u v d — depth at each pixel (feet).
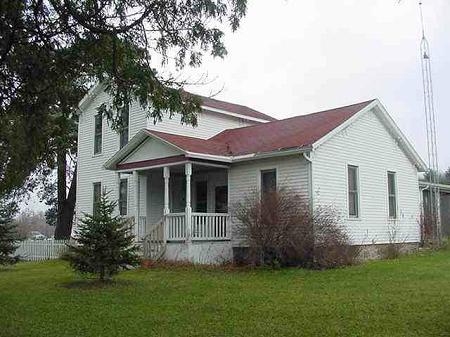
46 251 89.15
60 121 27.76
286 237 55.47
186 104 28.94
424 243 79.41
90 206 88.28
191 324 28.45
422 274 46.83
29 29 23.76
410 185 78.95
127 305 34.76
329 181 62.23
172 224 63.16
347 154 66.03
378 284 40.86
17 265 71.10
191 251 60.70
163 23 26.18
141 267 57.57
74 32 24.79
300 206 57.16
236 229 63.31
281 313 30.48
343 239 57.77
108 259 45.98
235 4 26.17
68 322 29.96
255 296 36.99
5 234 63.52
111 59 25.96
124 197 80.89
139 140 67.67
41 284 46.98
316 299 34.76
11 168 32.86
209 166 65.82
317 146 59.26
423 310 29.50
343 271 51.31
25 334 27.30
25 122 27.04
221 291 39.91
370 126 71.41
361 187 67.92
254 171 65.00
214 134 85.25
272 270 54.13
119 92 27.32
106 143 86.84
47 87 25.63
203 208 74.18
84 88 27.78
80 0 24.31
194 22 26.55
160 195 77.92
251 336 25.46
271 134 70.33
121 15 25.05
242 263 61.77
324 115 71.41
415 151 78.23
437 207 86.48
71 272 56.24
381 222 70.95
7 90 25.29
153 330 27.27
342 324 27.02
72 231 95.86
